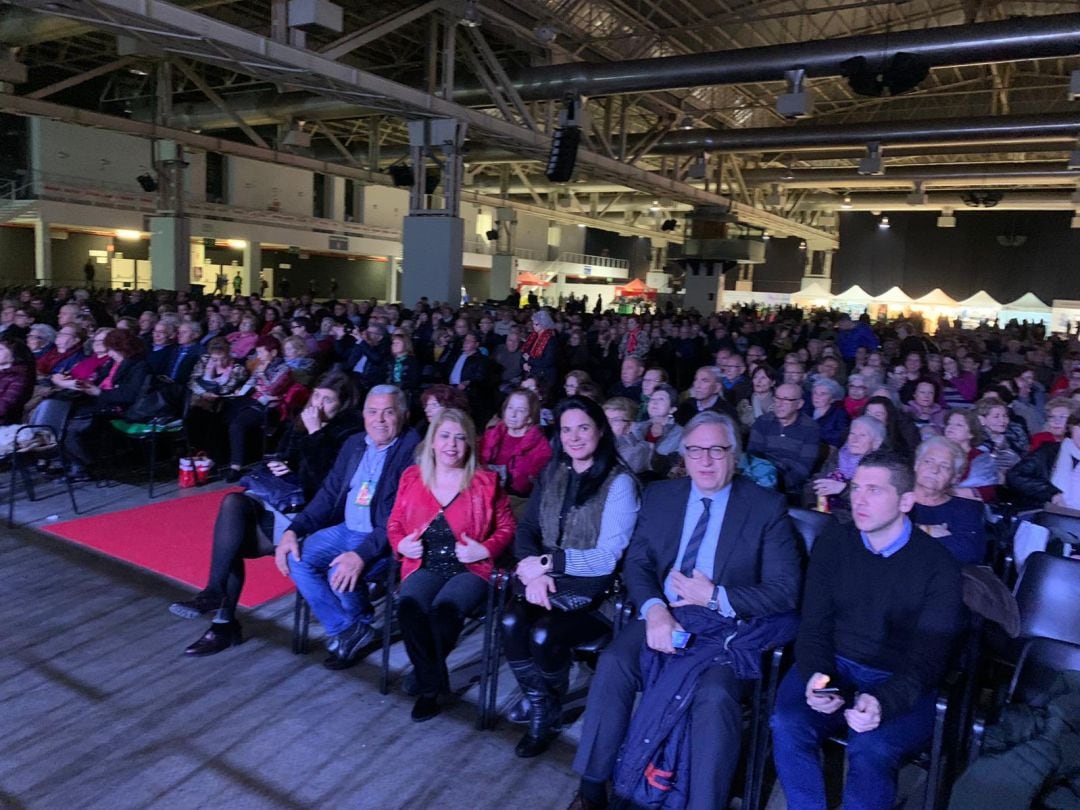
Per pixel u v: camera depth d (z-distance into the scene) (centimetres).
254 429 630
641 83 1311
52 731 283
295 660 345
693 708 231
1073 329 2861
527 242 4441
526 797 258
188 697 310
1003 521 382
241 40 923
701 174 1959
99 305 1133
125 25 845
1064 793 207
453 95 1503
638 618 265
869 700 215
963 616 229
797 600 251
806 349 1084
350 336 923
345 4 1420
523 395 443
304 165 2114
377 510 344
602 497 284
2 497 552
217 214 2739
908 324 1803
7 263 2453
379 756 277
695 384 520
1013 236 4131
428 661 292
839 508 384
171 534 490
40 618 373
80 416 578
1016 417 561
